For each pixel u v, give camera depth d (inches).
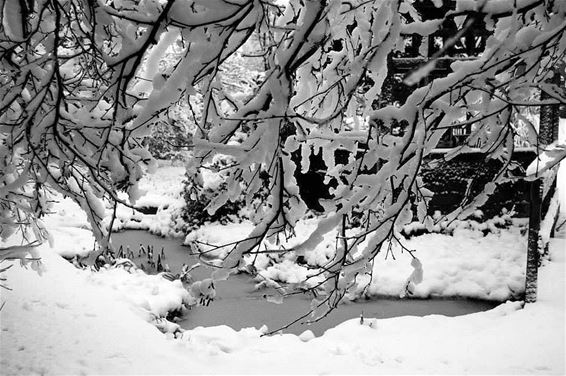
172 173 856.3
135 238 583.2
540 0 101.8
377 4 139.1
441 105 115.0
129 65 106.7
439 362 263.4
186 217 589.6
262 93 113.9
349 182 121.0
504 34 116.6
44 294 290.5
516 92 124.6
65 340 243.8
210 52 105.2
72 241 445.1
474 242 437.1
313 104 158.1
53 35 129.4
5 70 138.8
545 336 280.5
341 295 138.7
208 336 292.5
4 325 249.1
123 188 142.9
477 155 445.1
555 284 352.8
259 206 139.6
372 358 267.6
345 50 150.3
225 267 123.3
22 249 151.0
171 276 421.7
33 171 149.5
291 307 371.6
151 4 110.4
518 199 448.1
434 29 108.7
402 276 404.5
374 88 145.2
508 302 343.0
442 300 386.9
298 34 101.8
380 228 125.0
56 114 120.6
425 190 149.9
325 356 270.2
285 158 124.6
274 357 267.3
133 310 309.3
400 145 110.0
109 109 135.4
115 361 231.3
